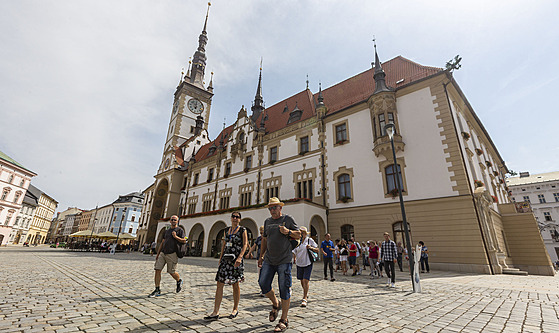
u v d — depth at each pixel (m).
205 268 13.83
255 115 37.38
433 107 17.77
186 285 8.08
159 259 6.52
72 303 5.23
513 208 21.84
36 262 14.61
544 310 5.33
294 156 25.08
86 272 10.60
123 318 4.30
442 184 16.17
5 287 6.64
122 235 36.53
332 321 4.39
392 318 4.64
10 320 3.94
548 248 43.34
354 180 20.20
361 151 20.42
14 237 57.78
